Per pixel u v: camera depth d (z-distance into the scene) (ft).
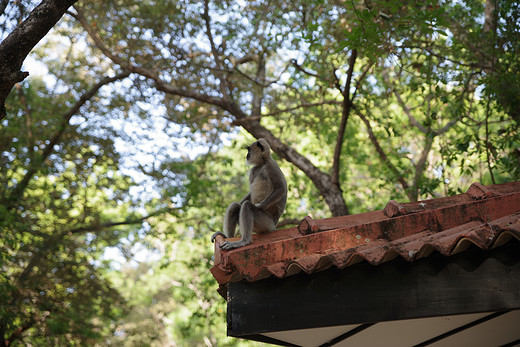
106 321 55.31
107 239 56.44
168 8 49.83
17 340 49.73
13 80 20.47
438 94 39.60
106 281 53.36
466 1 40.50
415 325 18.65
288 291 16.47
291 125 60.49
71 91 55.98
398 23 31.81
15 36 20.45
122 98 54.34
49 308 49.24
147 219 60.08
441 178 44.83
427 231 17.16
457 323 18.42
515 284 14.26
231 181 66.64
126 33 50.62
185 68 51.13
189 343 100.94
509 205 17.39
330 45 44.83
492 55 35.24
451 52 40.63
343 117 43.24
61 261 50.90
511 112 34.81
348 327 19.03
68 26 54.29
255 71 58.03
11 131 45.50
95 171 57.47
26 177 49.29
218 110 54.75
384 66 46.19
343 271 16.05
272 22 47.16
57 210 52.49
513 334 20.07
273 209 23.86
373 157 63.26
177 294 96.58
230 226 24.18
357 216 19.52
